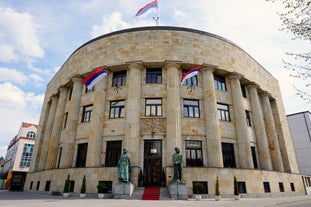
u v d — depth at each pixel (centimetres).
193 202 1459
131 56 2466
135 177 1983
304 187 2950
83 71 2675
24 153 5409
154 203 1323
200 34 2620
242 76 2664
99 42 2698
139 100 2309
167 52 2450
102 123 2345
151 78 2481
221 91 2559
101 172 2045
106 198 1761
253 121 2717
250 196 2056
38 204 1210
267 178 2297
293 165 3081
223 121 2425
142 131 2208
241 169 2125
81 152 2397
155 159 2123
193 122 2289
